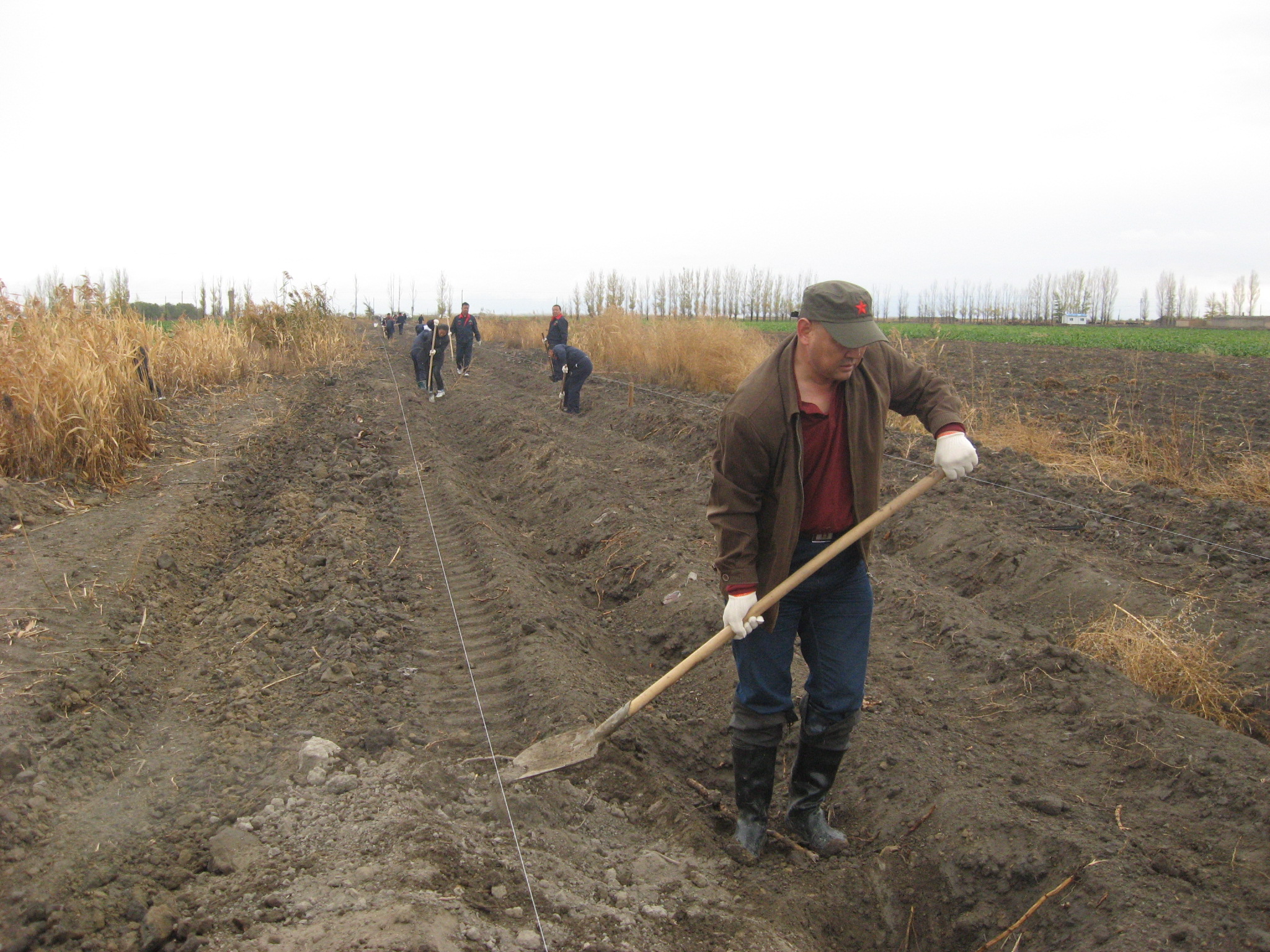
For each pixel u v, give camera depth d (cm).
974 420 1168
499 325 4641
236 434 1129
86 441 803
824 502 317
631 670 534
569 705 435
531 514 909
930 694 491
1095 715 441
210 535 720
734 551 313
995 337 4638
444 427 1457
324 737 400
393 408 1517
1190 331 5934
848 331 284
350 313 7194
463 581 634
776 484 309
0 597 520
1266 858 332
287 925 270
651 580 652
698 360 1745
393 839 317
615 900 312
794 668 497
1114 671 480
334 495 842
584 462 1008
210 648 496
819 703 346
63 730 380
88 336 993
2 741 359
